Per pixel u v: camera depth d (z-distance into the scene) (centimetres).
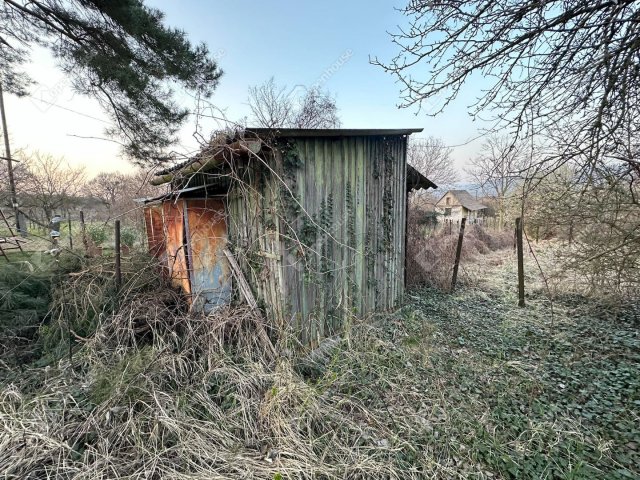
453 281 705
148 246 614
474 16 287
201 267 422
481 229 1413
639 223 414
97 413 247
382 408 287
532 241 1246
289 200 359
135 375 282
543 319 516
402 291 571
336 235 424
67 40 605
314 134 359
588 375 346
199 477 199
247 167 368
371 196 476
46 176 1270
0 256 683
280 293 366
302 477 206
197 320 367
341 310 436
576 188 374
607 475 215
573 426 263
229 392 286
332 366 337
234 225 434
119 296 422
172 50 604
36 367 348
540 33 274
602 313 523
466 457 233
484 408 288
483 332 470
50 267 542
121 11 532
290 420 247
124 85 601
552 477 215
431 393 309
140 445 221
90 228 901
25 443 220
